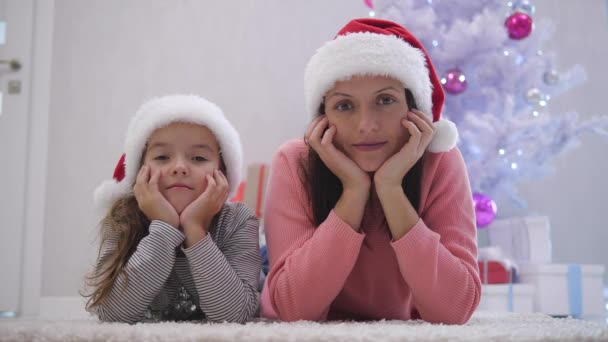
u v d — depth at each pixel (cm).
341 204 101
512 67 264
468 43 254
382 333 67
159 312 111
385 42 104
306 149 119
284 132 331
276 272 105
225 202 115
